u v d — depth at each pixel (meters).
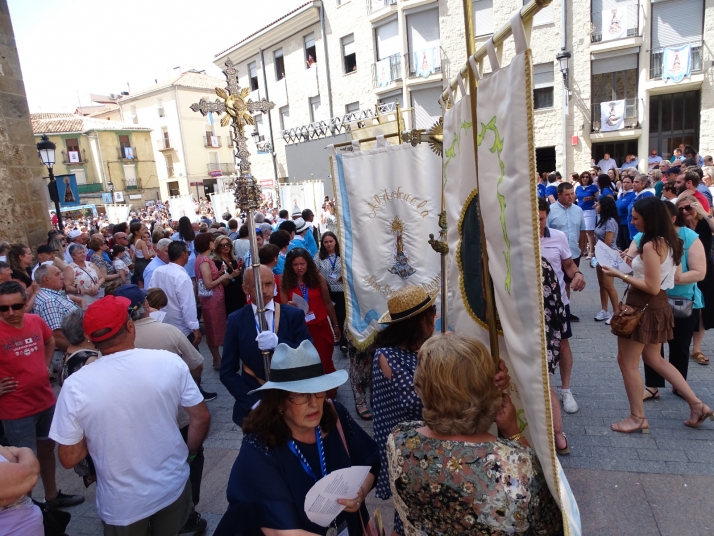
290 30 26.95
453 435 1.50
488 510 1.39
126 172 46.59
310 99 27.20
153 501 2.35
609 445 3.78
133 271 10.06
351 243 4.30
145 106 48.94
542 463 1.48
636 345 3.78
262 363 3.23
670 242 3.49
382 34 23.25
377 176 4.10
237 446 4.46
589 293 8.04
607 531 2.93
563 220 6.98
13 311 3.42
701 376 4.71
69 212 40.97
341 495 1.79
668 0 18.12
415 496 1.50
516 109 1.43
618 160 20.25
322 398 1.86
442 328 2.93
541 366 1.43
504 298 1.69
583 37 19.23
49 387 3.68
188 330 5.51
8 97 9.27
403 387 2.33
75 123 45.19
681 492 3.19
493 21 20.27
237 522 1.70
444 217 2.90
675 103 19.20
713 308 4.82
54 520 2.60
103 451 2.25
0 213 8.95
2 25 9.16
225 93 3.03
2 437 3.67
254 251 2.98
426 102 22.53
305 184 16.08
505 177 1.56
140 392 2.31
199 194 47.84
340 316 6.29
